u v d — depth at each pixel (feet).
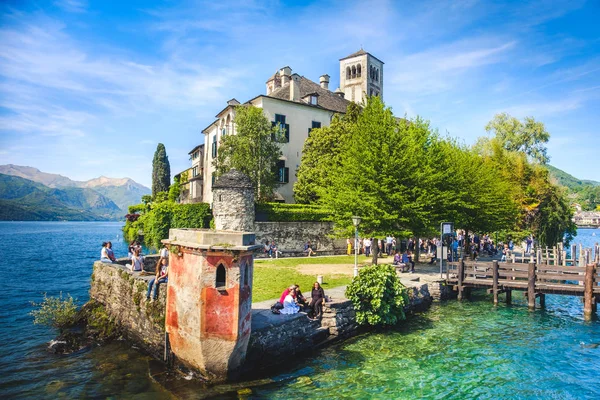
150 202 236.63
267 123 117.08
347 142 98.37
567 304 74.74
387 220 80.84
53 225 572.92
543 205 139.23
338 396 35.17
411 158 80.48
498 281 72.33
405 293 58.34
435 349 47.91
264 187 116.26
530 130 189.78
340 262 94.38
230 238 35.96
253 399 34.01
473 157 112.27
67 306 60.03
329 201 91.30
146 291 46.21
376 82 218.59
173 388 35.91
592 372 41.98
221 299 35.58
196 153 190.90
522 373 41.42
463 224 104.63
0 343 49.19
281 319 43.62
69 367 41.42
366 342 49.73
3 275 100.68
